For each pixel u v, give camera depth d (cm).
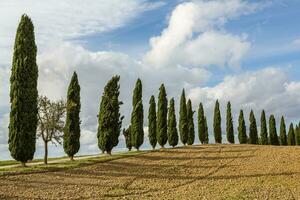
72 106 5816
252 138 10988
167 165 5662
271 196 3575
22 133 4644
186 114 9125
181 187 4159
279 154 6588
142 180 4516
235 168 5425
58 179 4275
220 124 10338
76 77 5988
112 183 4241
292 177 4662
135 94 7644
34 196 3422
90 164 5447
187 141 9050
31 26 4941
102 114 6378
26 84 4744
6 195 3391
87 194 3631
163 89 8206
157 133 8094
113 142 6319
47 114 5834
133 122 7550
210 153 6988
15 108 4666
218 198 3491
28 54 4828
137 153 6781
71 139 5747
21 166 4875
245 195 3625
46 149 5700
